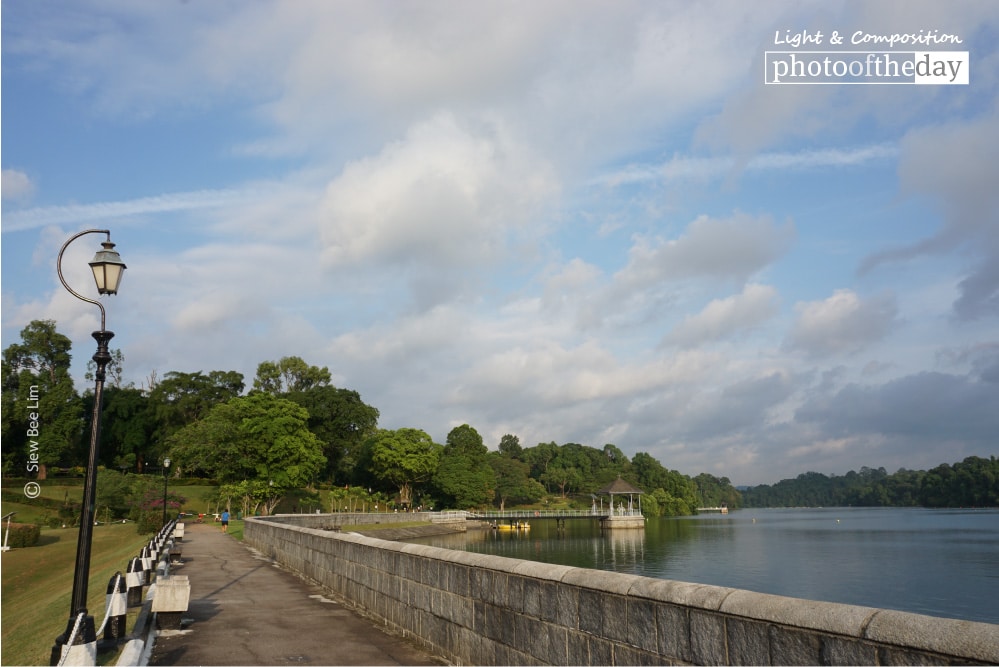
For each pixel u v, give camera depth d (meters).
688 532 116.81
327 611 13.65
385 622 11.93
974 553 73.12
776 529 126.56
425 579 10.20
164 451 93.56
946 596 45.97
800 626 4.25
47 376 88.19
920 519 167.62
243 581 18.97
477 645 8.38
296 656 9.80
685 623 5.12
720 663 4.79
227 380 115.06
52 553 47.75
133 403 99.50
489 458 154.25
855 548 81.12
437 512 107.94
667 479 196.12
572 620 6.47
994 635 3.29
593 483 176.38
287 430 79.88
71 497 70.88
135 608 13.77
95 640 9.66
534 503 166.62
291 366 119.06
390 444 109.19
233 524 57.38
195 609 13.97
